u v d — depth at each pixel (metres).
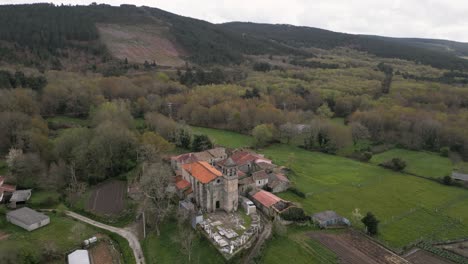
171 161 131.50
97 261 80.06
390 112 198.50
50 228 88.00
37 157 115.12
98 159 122.62
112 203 105.19
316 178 135.38
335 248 88.12
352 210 110.19
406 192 126.44
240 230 89.00
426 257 87.06
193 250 83.50
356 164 155.38
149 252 84.56
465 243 94.31
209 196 97.88
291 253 85.00
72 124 169.38
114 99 190.62
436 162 159.75
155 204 101.56
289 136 178.38
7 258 70.56
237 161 134.25
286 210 98.00
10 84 179.00
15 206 96.62
